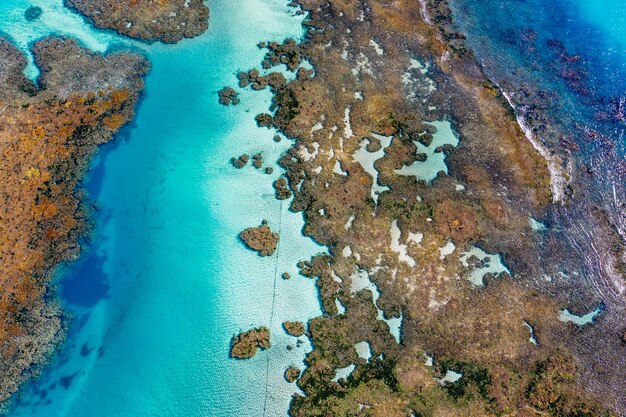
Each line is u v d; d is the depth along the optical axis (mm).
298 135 39000
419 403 28656
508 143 39188
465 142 39031
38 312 31078
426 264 33531
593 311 32344
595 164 38938
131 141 38594
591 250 34688
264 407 28766
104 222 34938
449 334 30922
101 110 39500
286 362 30234
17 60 41562
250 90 41531
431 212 35500
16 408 28312
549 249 34562
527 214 36000
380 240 34438
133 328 31266
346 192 36312
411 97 41344
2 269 32188
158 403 28891
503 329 31203
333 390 29047
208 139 38906
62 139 37781
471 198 36312
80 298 32062
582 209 36531
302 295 32656
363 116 39969
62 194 35469
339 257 33750
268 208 35969
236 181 37062
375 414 28266
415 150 38438
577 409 28625
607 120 41562
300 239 34688
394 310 31812
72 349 30344
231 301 32344
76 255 33406
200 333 31156
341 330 31156
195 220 35375
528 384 29344
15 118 38312
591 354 30562
